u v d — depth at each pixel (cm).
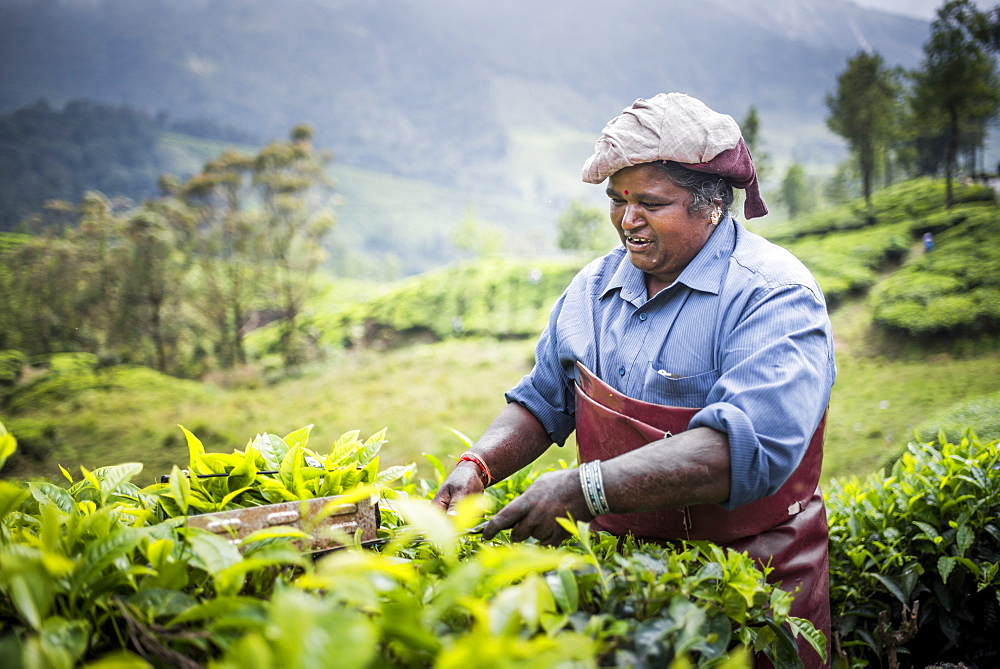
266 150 3847
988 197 2712
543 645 89
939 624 252
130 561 124
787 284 169
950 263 2092
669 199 175
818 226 2925
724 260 181
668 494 146
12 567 98
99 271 3553
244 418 2194
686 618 116
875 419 1388
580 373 193
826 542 186
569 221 4500
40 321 3644
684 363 176
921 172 3400
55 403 2572
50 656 91
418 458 1612
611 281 199
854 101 3030
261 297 3978
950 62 2564
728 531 172
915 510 248
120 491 156
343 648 79
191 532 114
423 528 97
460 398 2203
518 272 3825
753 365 158
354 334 3706
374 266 16775
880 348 1822
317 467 165
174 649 109
